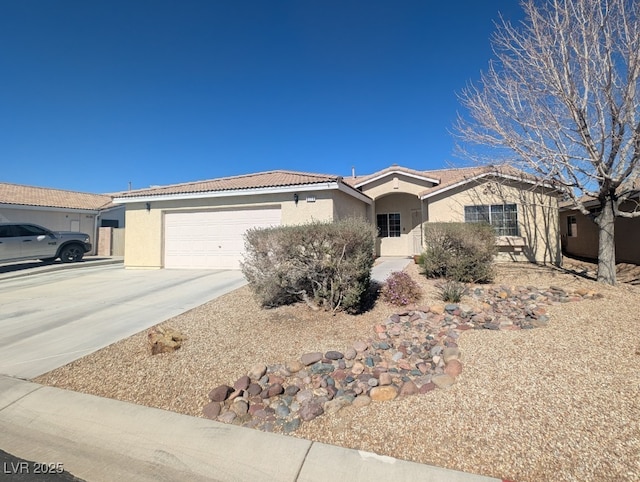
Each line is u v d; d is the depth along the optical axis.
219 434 3.36
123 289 10.03
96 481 2.82
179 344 5.45
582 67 8.12
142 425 3.54
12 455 3.17
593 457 2.73
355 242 6.60
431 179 15.55
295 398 3.99
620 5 7.43
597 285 8.45
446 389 3.88
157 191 14.41
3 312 7.82
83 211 21.66
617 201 8.70
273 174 15.37
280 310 6.89
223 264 13.02
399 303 7.00
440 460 2.84
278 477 2.79
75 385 4.40
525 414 3.30
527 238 12.59
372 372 4.52
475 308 6.75
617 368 3.99
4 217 18.39
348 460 2.91
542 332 5.33
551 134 8.53
